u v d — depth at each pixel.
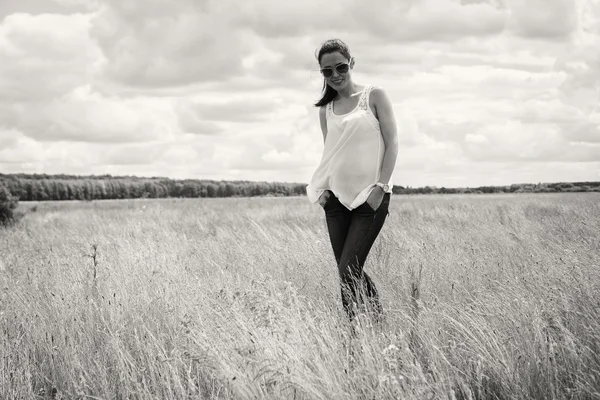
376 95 3.80
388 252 5.72
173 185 109.31
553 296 3.84
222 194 110.62
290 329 3.31
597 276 4.40
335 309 4.00
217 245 7.86
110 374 3.25
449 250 6.23
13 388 3.10
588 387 2.66
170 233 10.28
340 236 3.97
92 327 3.89
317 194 4.00
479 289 4.43
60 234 11.99
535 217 11.54
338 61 3.79
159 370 3.11
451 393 2.56
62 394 3.05
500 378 2.83
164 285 4.91
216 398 2.80
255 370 2.86
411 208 17.89
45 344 3.66
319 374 2.77
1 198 16.45
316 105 4.06
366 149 3.78
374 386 2.62
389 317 3.73
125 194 105.31
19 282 5.41
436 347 2.96
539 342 3.07
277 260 6.09
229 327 3.46
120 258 6.49
